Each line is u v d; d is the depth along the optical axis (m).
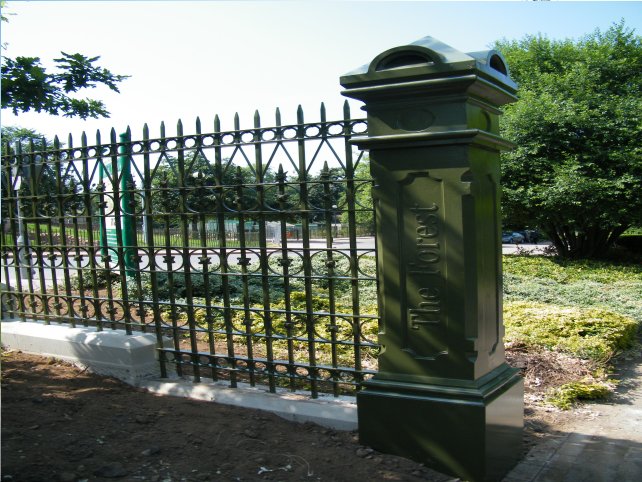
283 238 3.92
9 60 4.74
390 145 3.31
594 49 15.99
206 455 3.28
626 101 14.15
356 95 3.36
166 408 3.97
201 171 4.14
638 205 13.50
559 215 14.26
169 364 4.77
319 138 3.71
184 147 4.20
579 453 3.79
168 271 4.42
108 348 4.54
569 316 6.96
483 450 3.15
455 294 3.23
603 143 14.10
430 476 3.21
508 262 13.55
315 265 10.45
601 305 8.77
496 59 3.52
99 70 5.00
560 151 14.30
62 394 4.11
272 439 3.53
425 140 3.21
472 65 3.03
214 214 4.21
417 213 3.31
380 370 3.50
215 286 8.46
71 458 3.12
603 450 3.84
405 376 3.41
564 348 6.04
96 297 4.82
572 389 4.95
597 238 15.21
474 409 3.15
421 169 3.26
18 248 5.39
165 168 4.40
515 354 5.82
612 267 12.70
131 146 4.46
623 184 13.37
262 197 3.97
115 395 4.21
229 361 4.25
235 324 6.87
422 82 3.14
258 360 4.13
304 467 3.20
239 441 3.47
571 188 13.12
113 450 3.26
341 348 5.88
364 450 3.45
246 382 4.45
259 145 3.93
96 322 4.85
